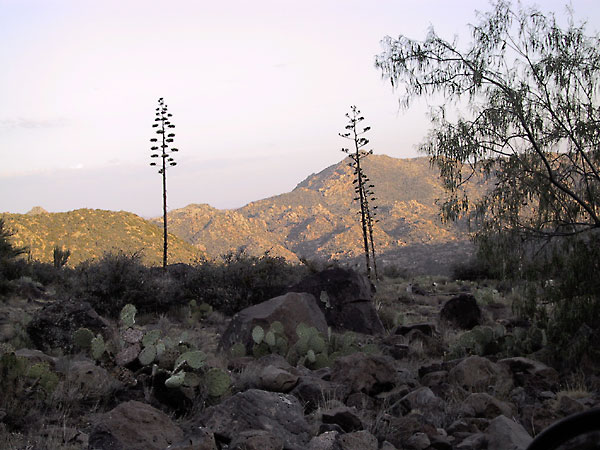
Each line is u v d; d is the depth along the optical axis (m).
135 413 5.15
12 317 13.96
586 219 9.98
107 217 128.88
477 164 10.32
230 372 8.34
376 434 5.84
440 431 5.93
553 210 9.93
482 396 6.68
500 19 10.17
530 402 7.52
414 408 6.79
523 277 10.27
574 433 1.85
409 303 25.27
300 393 6.84
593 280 9.72
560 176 10.02
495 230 10.14
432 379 8.21
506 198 10.07
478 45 10.30
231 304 19.89
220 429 5.16
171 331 14.41
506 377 8.12
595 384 8.28
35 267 25.25
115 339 10.48
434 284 34.78
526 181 9.85
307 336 10.16
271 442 4.70
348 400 7.01
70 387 6.70
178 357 7.17
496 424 5.62
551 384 8.22
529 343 10.77
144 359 7.36
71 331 10.97
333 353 10.48
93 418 6.09
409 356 11.55
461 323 17.78
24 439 5.27
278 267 21.22
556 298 9.98
